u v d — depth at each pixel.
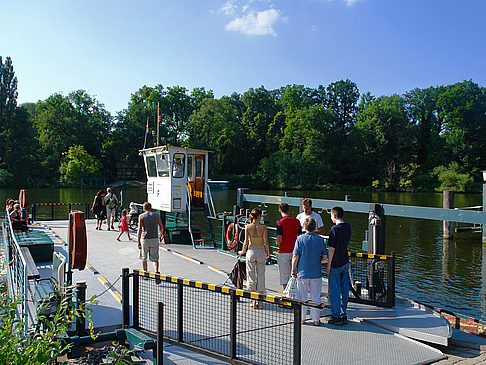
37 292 5.23
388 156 71.06
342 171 72.31
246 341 4.57
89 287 7.07
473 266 14.62
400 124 70.81
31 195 45.81
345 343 4.69
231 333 4.09
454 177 60.41
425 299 10.87
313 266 5.31
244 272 6.38
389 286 6.04
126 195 47.62
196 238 12.62
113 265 8.91
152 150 12.66
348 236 5.53
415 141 75.81
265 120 80.56
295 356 3.63
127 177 73.25
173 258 9.84
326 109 75.00
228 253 10.33
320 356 4.29
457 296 11.13
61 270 5.13
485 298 10.93
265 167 70.00
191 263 9.24
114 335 4.58
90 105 74.44
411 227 24.33
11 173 60.16
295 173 68.12
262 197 9.94
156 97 73.00
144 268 7.57
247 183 69.69
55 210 27.12
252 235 6.02
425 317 5.55
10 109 64.31
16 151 61.00
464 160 67.81
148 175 13.45
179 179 12.19
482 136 73.25
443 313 6.12
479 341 5.28
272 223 19.75
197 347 4.35
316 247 5.31
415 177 65.44
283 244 6.30
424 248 18.09
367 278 6.90
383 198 49.38
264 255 6.06
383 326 5.26
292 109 80.69
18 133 63.06
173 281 4.58
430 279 12.88
